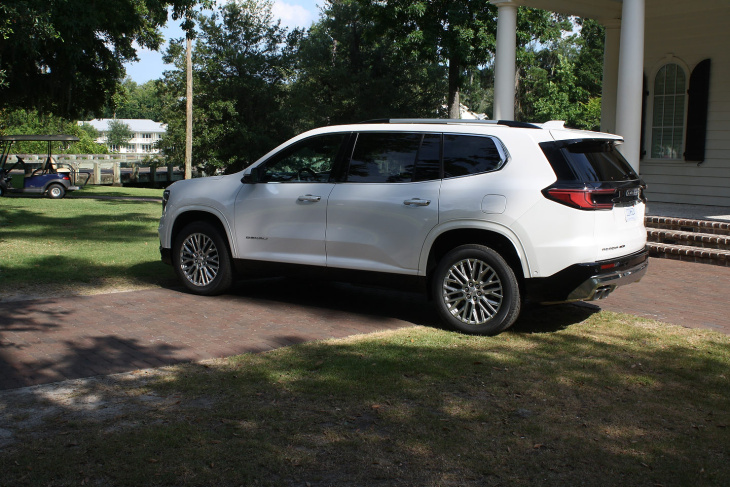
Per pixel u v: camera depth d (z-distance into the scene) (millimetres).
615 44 15234
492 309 5820
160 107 45469
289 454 3479
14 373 4727
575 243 5461
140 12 22938
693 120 14539
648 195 15602
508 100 12750
